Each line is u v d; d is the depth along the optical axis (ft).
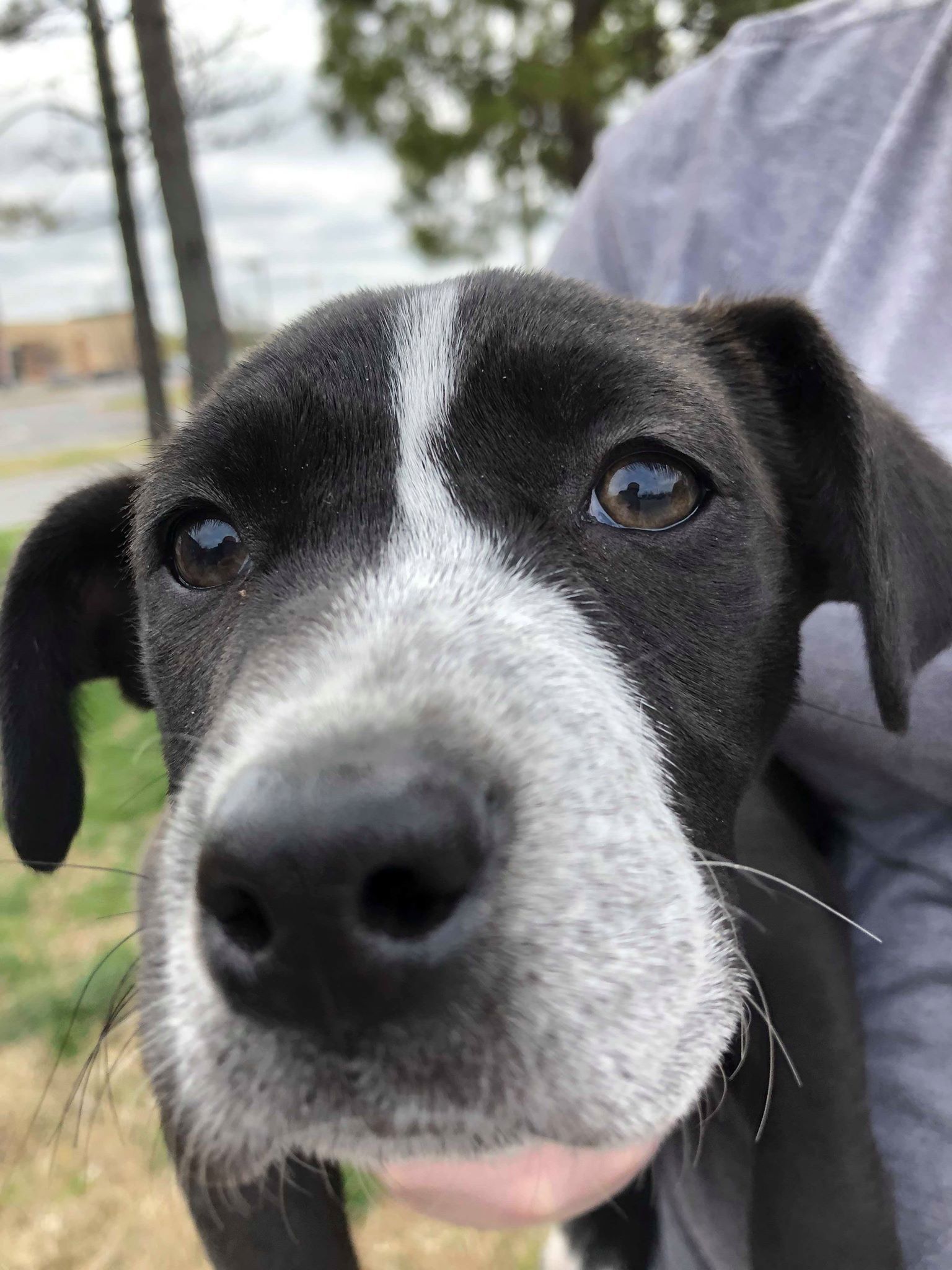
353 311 0.45
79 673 0.60
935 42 0.60
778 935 0.47
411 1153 0.32
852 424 0.48
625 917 0.34
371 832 0.26
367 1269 0.80
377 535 0.41
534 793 0.31
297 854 0.26
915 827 0.51
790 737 0.53
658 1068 0.34
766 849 0.49
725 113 0.68
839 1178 0.45
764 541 0.46
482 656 0.35
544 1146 0.35
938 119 0.59
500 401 0.42
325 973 0.27
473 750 0.30
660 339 0.48
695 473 0.43
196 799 0.35
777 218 0.64
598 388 0.41
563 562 0.41
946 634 0.48
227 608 0.43
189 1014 0.33
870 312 0.57
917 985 0.48
